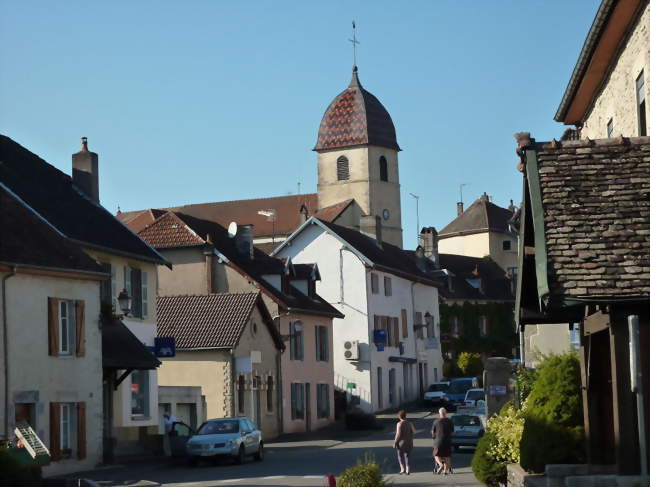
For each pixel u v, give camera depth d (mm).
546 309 15312
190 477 33938
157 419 44719
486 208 119750
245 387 53031
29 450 30016
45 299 35375
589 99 28500
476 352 99750
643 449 13242
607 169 16078
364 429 61188
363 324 73750
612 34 23688
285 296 62188
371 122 119562
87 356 37406
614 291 14484
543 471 19219
